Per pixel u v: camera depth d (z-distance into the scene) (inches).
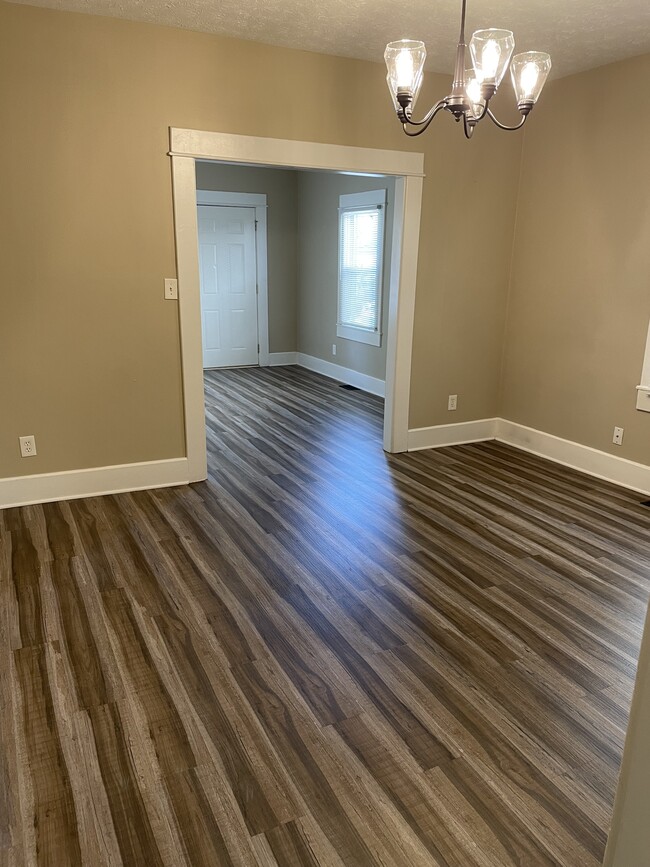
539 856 59.8
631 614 101.5
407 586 108.9
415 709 79.3
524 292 182.5
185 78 132.6
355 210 259.4
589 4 114.8
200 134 136.3
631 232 149.9
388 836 61.7
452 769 70.0
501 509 143.7
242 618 98.3
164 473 153.3
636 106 144.6
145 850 60.1
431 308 176.9
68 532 127.3
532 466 174.2
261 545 123.3
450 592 107.3
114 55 126.0
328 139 149.6
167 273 141.9
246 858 59.3
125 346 141.9
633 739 32.5
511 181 178.4
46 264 130.5
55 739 73.5
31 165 124.8
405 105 94.0
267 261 311.0
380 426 214.4
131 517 135.1
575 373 170.1
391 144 157.9
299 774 69.0
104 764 70.1
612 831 35.4
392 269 172.9
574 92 159.0
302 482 158.9
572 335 169.2
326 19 123.7
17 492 139.1
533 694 82.4
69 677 84.1
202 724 76.1
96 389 141.4
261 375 301.6
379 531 130.8
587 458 169.5
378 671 86.4
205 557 117.8
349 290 272.8
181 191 137.9
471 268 179.8
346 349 282.5
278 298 318.7
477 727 76.4
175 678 84.3
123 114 129.5
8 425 135.0
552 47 138.2
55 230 129.6
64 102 124.4
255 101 139.9
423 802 65.7
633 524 136.3
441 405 187.6
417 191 164.4
